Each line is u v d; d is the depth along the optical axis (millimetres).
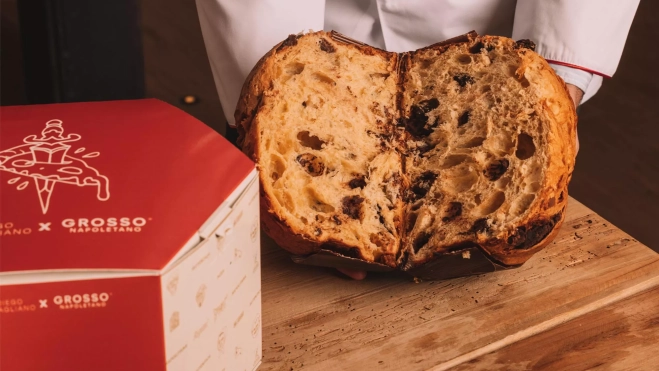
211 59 978
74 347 644
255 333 771
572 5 926
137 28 1195
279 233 841
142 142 725
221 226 679
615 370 814
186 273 656
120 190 678
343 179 863
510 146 851
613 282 890
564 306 864
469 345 824
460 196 849
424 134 884
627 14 954
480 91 870
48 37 1130
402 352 815
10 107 762
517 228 828
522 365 815
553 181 830
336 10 1053
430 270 859
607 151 1795
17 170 685
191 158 713
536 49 954
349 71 879
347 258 843
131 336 647
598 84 1036
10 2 2092
